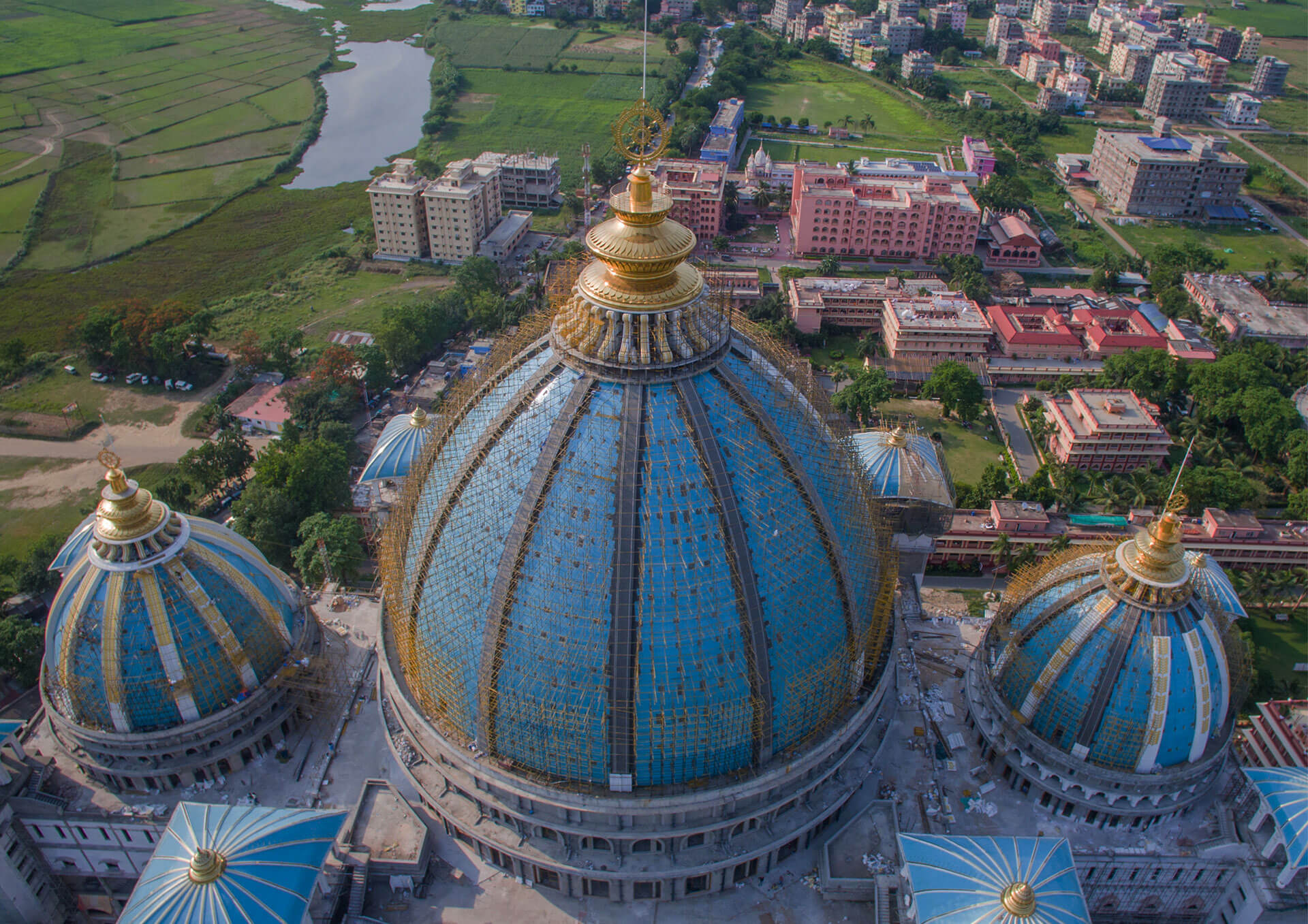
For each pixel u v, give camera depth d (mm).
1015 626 117625
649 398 96375
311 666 116500
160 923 85500
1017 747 112250
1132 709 105188
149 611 107750
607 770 95125
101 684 108438
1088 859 105812
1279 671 158625
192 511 189125
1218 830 109312
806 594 99188
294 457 180250
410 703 105438
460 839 105875
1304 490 191750
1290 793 103500
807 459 104750
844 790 105875
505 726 96625
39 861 113562
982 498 189625
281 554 171625
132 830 108812
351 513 184125
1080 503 195250
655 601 92188
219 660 111000
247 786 113250
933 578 176250
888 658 112000
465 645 97812
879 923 96875
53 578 163250
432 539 103375
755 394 103062
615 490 93188
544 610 93688
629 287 97312
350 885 99938
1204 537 175750
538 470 95750
